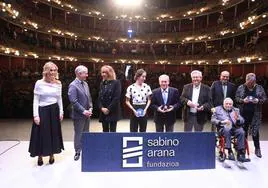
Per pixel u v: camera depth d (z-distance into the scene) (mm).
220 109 6066
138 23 37344
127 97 6000
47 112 5406
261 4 23234
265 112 12031
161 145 5262
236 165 5668
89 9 34000
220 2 29656
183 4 36688
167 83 5984
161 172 5207
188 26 35844
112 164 5172
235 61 25734
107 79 6008
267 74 23938
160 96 6023
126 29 37375
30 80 16031
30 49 25125
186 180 4902
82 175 5016
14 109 11141
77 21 35250
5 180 4773
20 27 26641
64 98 10977
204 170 5367
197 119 6066
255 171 5363
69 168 5355
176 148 5320
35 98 5348
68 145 6941
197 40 32438
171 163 5301
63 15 33406
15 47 22766
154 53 33438
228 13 31375
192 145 5379
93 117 11109
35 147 5344
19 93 11648
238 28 26391
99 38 34375
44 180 4805
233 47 27703
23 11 24797
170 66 33531
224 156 5848
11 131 8281
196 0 35562
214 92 6375
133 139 5195
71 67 27984
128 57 33250
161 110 5891
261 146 7082
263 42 22172
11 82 13680
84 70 5832
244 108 6266
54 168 5348
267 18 21734
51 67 5410
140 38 35344
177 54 32938
